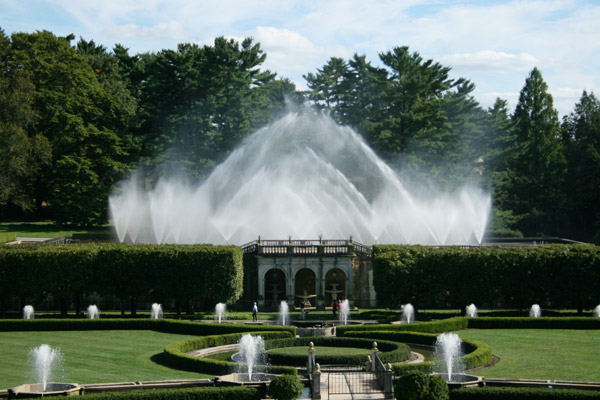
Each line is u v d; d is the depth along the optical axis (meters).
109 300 82.94
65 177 112.94
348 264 85.31
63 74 116.00
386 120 118.88
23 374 47.09
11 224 116.44
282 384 38.66
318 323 70.31
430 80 125.00
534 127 131.25
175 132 118.12
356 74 144.62
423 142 117.31
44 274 75.19
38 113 111.62
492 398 38.84
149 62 138.25
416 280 76.50
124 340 61.72
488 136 125.56
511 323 67.31
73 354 54.75
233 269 77.12
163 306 83.06
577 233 124.06
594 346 57.81
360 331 61.44
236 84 121.62
